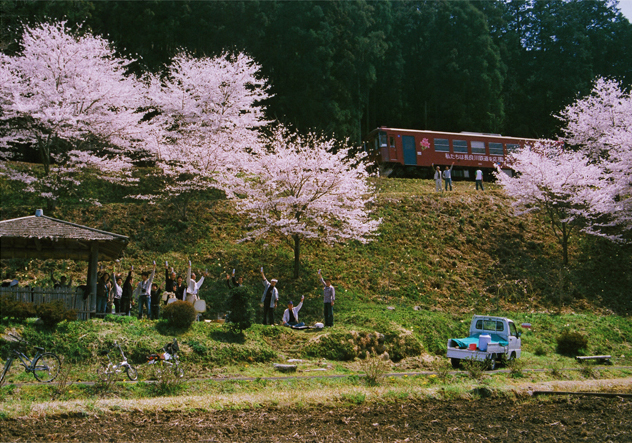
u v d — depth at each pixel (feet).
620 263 96.43
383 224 95.66
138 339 44.65
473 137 133.08
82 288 50.34
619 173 96.73
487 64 176.35
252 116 102.42
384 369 46.01
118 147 101.09
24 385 34.91
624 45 207.41
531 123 198.49
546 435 28.68
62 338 42.75
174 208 91.56
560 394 39.52
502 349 52.85
